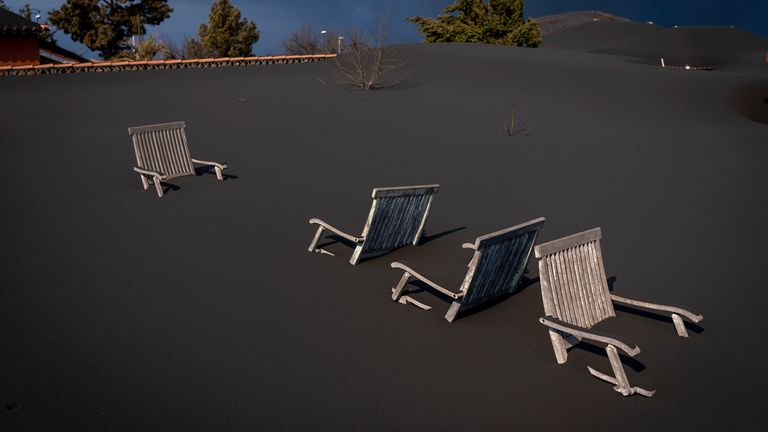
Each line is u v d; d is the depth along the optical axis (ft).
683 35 188.24
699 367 15.72
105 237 24.68
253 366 15.31
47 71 72.28
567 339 16.05
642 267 22.82
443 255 23.40
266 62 86.17
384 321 17.85
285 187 32.89
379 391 14.38
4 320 17.44
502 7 113.29
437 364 15.61
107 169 35.86
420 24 114.73
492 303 19.22
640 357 16.07
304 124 48.96
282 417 13.34
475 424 13.28
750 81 69.82
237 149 41.50
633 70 74.33
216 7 175.83
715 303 19.74
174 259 22.47
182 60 81.61
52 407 13.46
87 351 15.85
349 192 32.24
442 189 33.24
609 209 30.12
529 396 14.32
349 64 77.97
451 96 59.93
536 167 38.14
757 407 14.11
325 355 15.92
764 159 40.52
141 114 51.21
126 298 19.10
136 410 13.43
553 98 59.82
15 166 36.06
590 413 13.74
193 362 15.43
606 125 50.78
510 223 27.78
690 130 49.93
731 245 25.29
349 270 21.63
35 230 25.38
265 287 20.07
